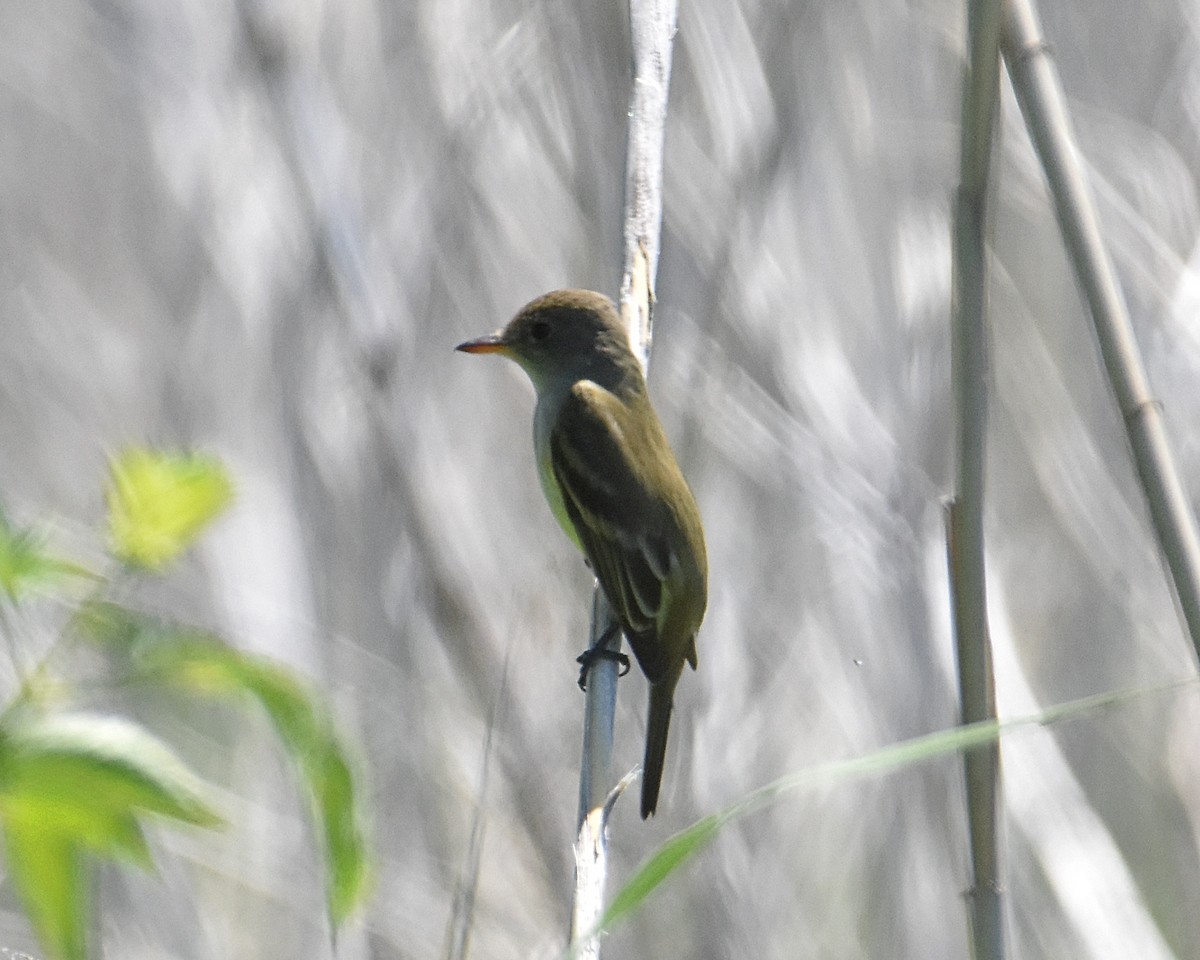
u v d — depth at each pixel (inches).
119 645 136.5
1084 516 478.3
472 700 418.3
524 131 461.4
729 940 421.1
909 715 434.9
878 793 447.5
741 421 439.8
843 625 442.6
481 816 269.1
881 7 478.0
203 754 422.9
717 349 441.1
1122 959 407.2
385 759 412.2
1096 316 214.4
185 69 481.1
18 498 440.5
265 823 422.6
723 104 452.4
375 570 430.6
